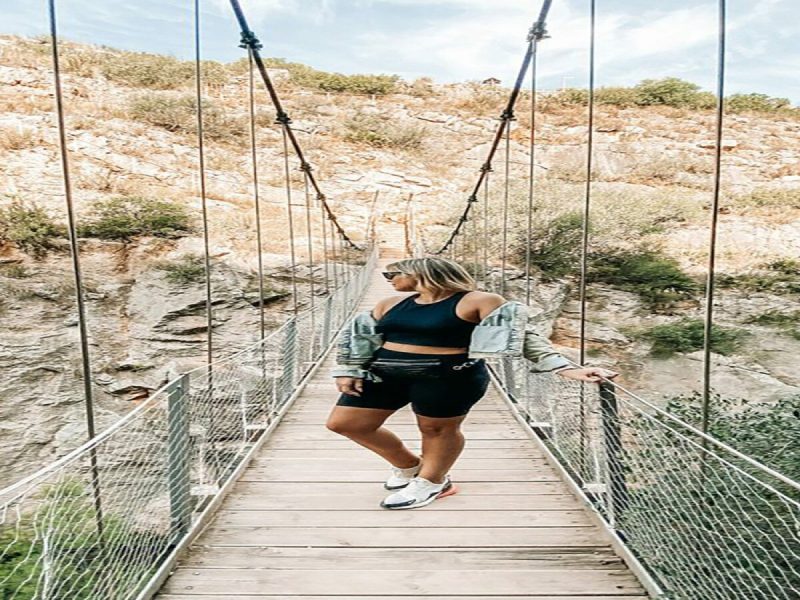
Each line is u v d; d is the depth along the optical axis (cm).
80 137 1675
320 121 2445
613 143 2186
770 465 402
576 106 2467
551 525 265
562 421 348
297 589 213
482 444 394
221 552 241
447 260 259
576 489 294
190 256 1335
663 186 1923
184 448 251
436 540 250
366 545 246
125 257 1315
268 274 1380
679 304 1373
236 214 1598
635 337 1321
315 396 564
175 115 1936
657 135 2219
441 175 2308
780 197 1727
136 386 1191
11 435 1072
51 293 1220
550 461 348
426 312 256
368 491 305
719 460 179
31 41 2153
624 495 250
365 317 264
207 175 1762
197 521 258
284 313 1343
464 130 2533
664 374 1261
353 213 2048
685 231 1556
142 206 1398
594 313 1405
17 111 1702
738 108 2416
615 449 253
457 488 308
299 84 2681
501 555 238
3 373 1115
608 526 252
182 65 2341
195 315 1266
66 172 281
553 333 1416
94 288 1251
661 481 244
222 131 2033
